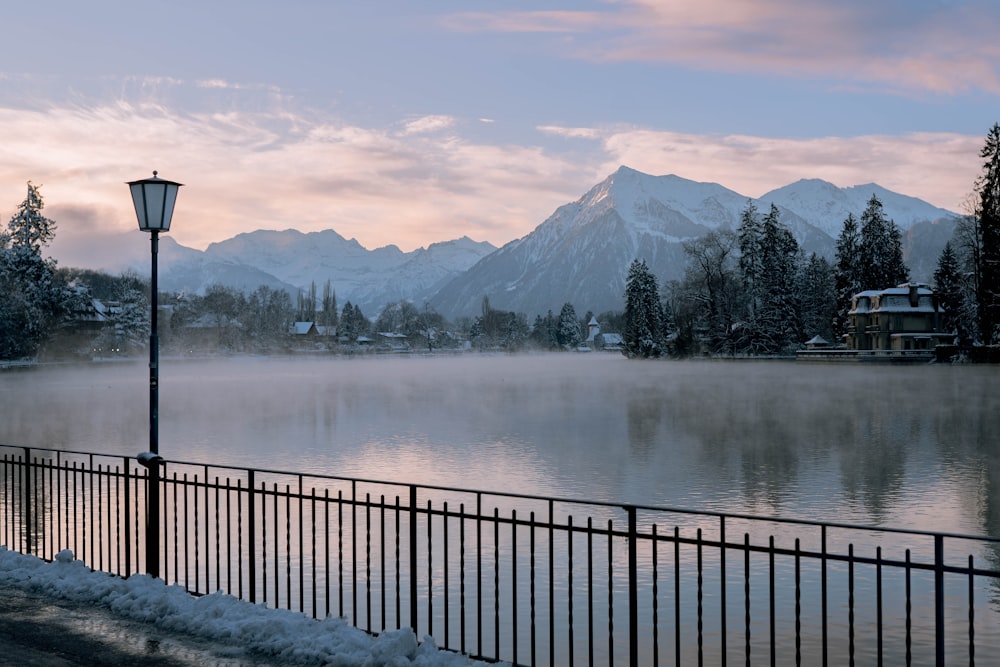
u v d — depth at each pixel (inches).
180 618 406.0
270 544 839.7
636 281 7578.7
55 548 767.7
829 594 764.0
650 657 620.7
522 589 752.3
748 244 5885.8
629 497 1230.3
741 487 1330.0
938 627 307.3
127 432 2042.3
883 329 5260.8
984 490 1293.1
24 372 4877.0
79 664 354.9
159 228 484.4
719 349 5999.0
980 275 4475.9
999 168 4232.3
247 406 2842.0
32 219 5472.4
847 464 1555.1
